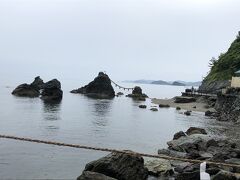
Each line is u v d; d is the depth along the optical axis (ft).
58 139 127.13
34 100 315.78
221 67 386.52
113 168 72.13
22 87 368.89
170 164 88.12
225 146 108.88
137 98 413.39
